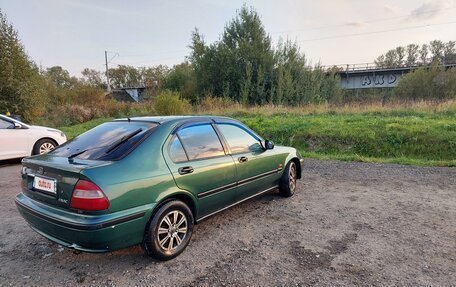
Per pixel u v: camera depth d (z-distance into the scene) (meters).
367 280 2.75
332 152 9.46
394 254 3.20
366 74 48.44
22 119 18.72
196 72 31.22
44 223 2.88
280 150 5.00
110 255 3.30
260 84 27.44
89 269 3.03
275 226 3.99
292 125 11.70
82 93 28.81
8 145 7.79
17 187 6.06
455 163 7.24
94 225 2.55
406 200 4.93
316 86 27.61
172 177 3.14
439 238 3.55
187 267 3.03
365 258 3.13
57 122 21.31
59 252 3.39
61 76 60.91
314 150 9.81
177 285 2.73
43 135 8.47
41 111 20.12
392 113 13.65
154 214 3.02
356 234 3.70
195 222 3.53
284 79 26.12
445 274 2.82
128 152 2.98
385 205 4.71
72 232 2.64
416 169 7.01
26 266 3.11
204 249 3.39
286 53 27.83
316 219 4.20
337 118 13.03
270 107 18.67
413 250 3.28
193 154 3.49
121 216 2.71
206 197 3.55
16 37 18.30
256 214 4.42
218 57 28.94
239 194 4.10
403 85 29.45
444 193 5.25
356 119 12.27
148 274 2.92
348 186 5.82
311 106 17.66
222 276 2.86
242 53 28.09
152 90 35.50
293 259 3.14
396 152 8.79
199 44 30.30
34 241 3.66
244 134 4.39
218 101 22.00
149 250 3.02
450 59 47.66
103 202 2.62
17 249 3.47
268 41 28.45
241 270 2.96
